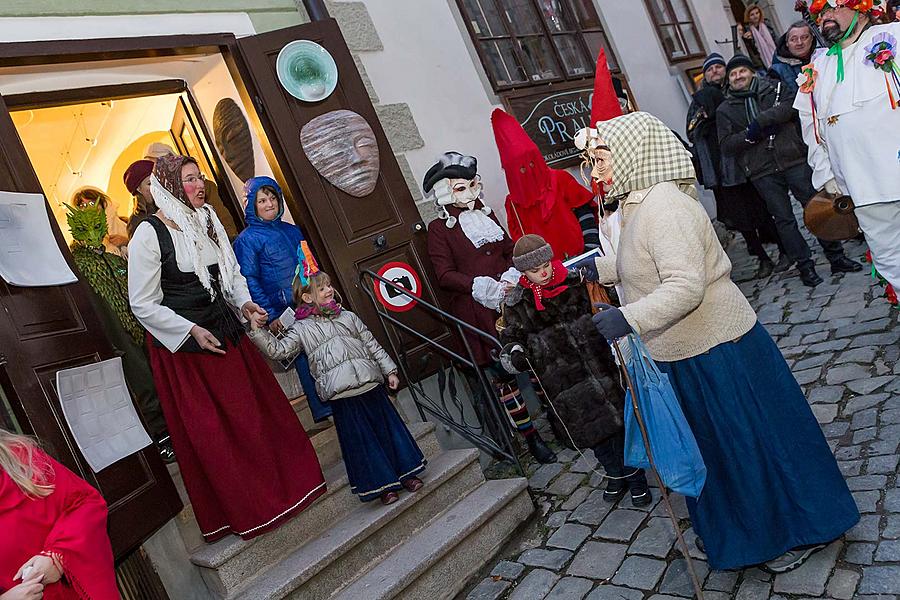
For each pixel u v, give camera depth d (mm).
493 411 4430
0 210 3113
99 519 2205
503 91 6488
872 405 3750
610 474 3811
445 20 6188
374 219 4875
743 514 2766
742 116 5984
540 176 4844
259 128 4711
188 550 3561
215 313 3537
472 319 4832
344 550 3436
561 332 3621
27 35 3850
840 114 3783
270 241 4344
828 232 4367
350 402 3725
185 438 3469
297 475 3625
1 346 2939
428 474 3996
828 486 2734
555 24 7469
